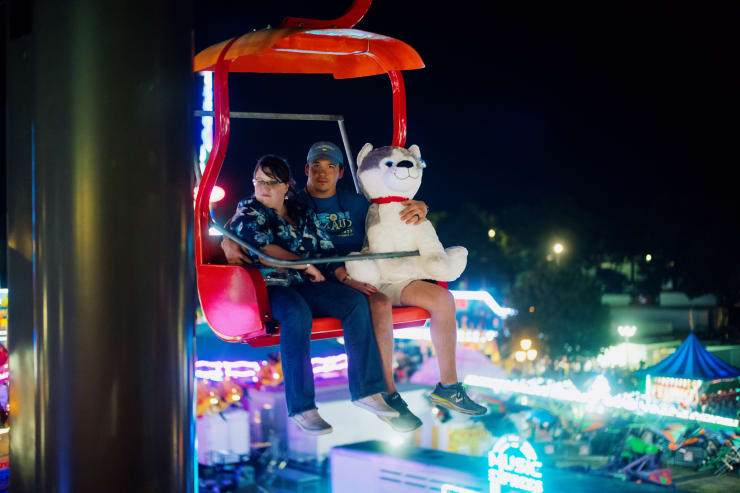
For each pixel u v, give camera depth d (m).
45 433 2.44
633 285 58.19
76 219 2.42
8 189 2.70
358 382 4.18
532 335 41.41
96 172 2.43
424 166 4.88
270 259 3.74
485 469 14.05
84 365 2.40
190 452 2.61
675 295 56.44
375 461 15.19
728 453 22.92
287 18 4.01
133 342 2.44
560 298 41.59
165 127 2.54
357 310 4.22
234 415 21.38
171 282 2.53
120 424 2.41
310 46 4.52
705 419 22.78
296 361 3.94
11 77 2.69
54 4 2.46
